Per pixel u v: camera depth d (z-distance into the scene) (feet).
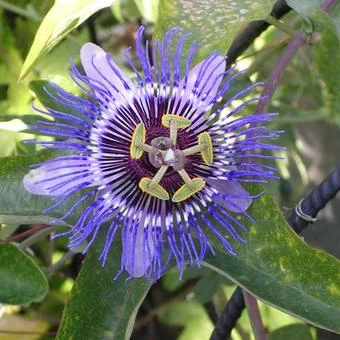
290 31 0.73
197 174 0.61
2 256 0.66
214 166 0.60
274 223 0.60
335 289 0.57
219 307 1.12
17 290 0.65
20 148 0.89
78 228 0.59
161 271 0.59
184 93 0.60
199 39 0.63
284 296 0.58
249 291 0.58
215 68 0.59
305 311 0.57
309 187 1.45
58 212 0.60
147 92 0.60
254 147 0.58
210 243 0.61
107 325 0.60
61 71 0.93
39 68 0.93
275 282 0.59
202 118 0.60
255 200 0.60
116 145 0.60
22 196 0.61
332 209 1.38
